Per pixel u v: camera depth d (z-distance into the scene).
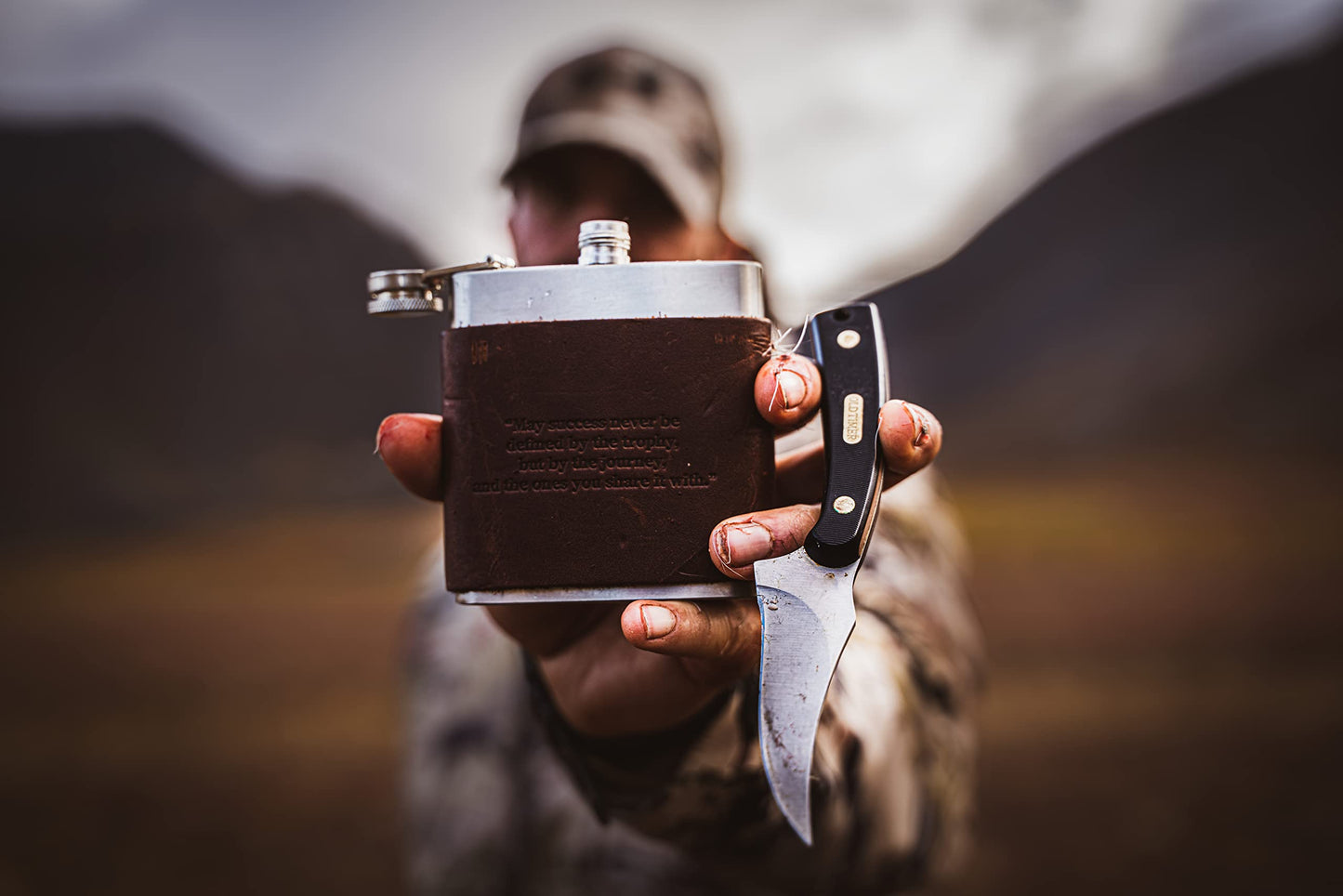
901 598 1.06
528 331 0.62
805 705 0.56
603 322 0.62
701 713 0.75
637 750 0.76
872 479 0.60
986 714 3.80
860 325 0.65
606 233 0.62
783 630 0.57
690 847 0.83
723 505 0.61
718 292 0.62
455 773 1.32
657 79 1.21
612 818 0.82
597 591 0.62
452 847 1.31
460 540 0.63
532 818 1.30
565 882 1.28
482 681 1.34
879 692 0.91
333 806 3.45
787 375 0.61
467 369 0.63
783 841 0.82
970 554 5.84
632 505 0.62
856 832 0.86
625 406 0.62
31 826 3.41
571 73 1.20
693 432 0.62
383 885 3.02
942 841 0.98
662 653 0.60
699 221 1.20
